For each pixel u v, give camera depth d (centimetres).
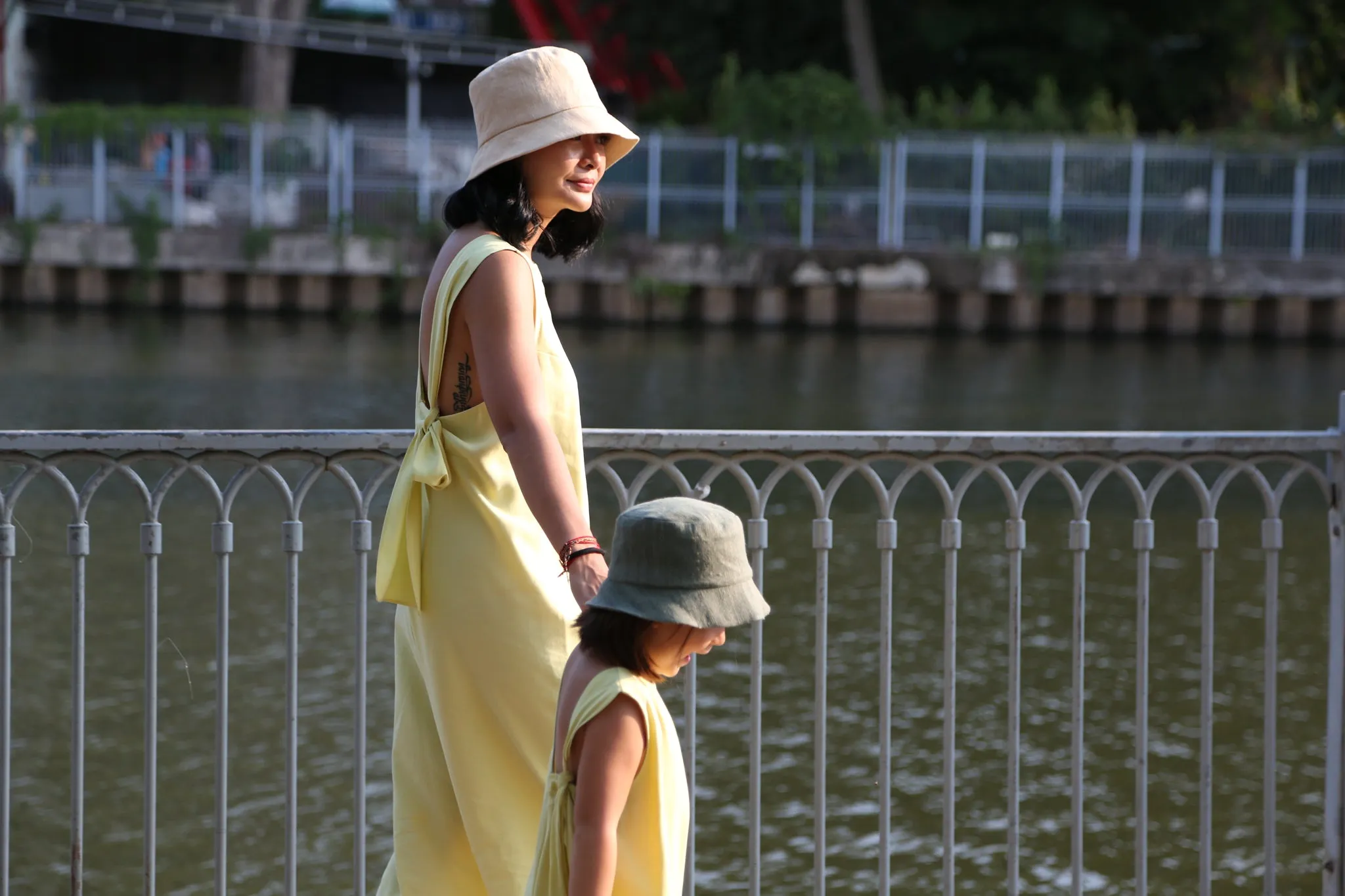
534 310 322
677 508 267
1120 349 3431
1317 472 411
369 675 909
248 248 3541
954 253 3638
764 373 2812
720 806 724
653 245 3647
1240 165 3644
